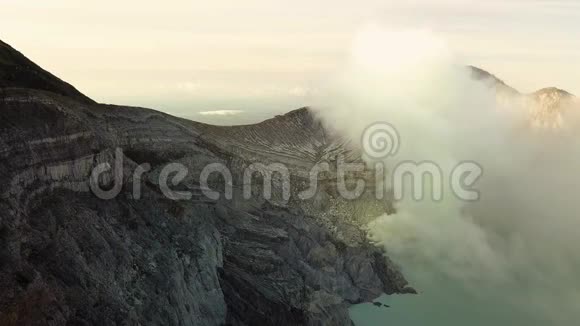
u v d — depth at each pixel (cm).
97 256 5653
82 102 7906
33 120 5984
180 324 5941
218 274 7262
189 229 7225
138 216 6819
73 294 4975
